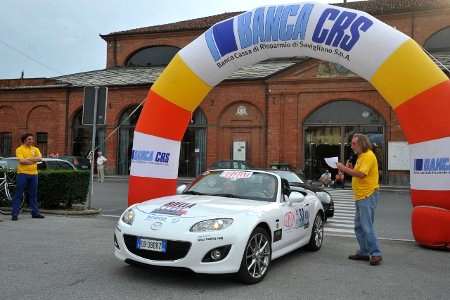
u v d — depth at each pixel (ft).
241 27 31.48
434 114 27.66
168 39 119.44
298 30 30.01
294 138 88.94
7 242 25.64
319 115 88.33
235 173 24.32
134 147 34.32
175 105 33.58
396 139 83.05
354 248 27.61
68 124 105.91
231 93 93.66
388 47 28.25
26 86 110.01
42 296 16.42
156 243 17.71
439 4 96.58
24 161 33.58
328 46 29.68
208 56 32.55
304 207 24.89
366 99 84.94
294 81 88.79
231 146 93.86
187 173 97.50
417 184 28.63
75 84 106.11
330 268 22.25
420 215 28.30
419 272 22.00
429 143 27.81
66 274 19.36
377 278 20.58
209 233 17.63
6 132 111.55
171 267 17.65
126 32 121.80
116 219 36.06
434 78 27.89
